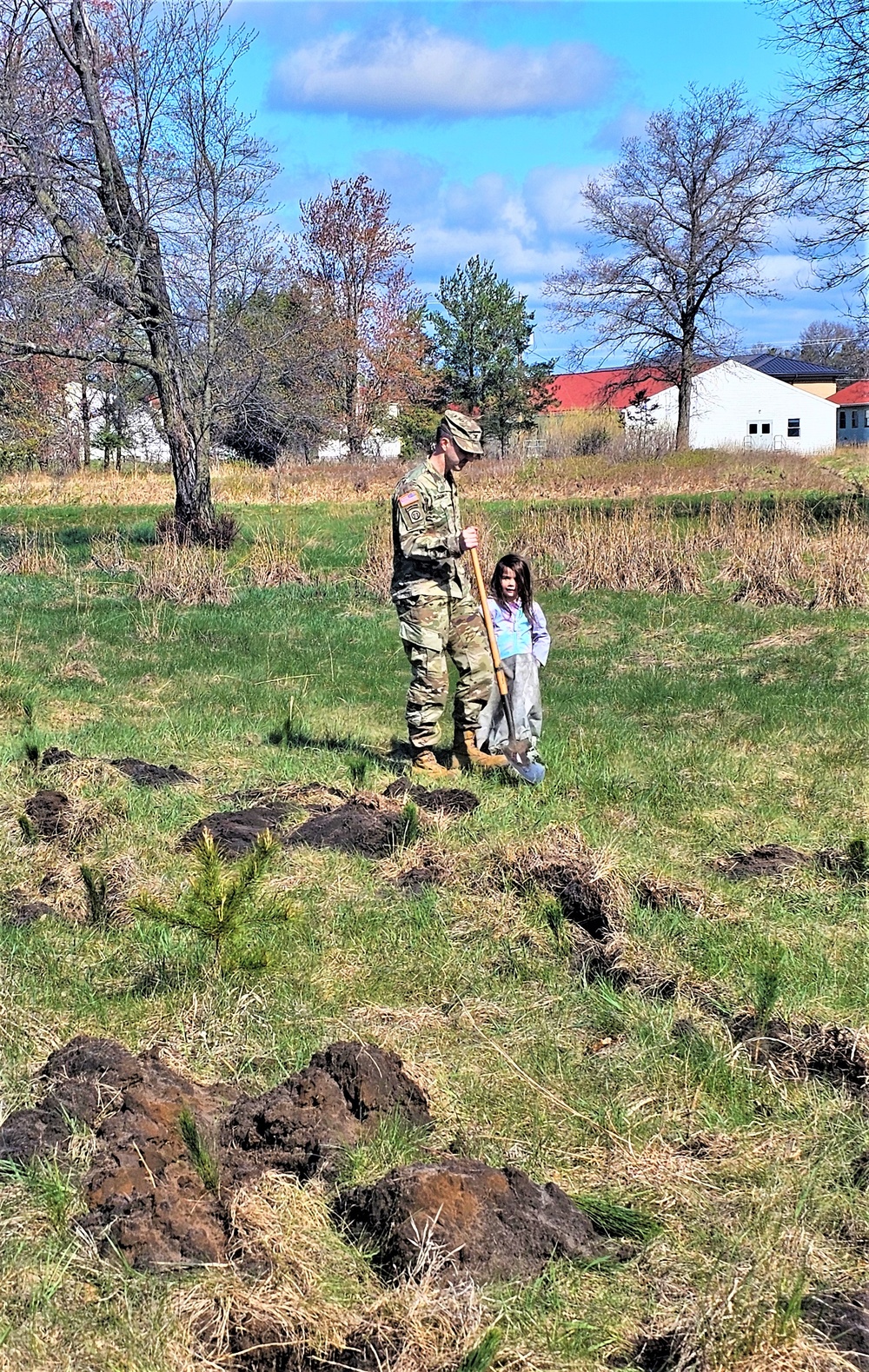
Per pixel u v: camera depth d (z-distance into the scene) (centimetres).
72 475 3869
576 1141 388
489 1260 316
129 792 725
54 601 1803
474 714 836
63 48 2303
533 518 2139
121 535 2600
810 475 3869
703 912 570
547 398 6812
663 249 5369
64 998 469
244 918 492
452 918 551
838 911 578
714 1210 348
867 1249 337
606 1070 427
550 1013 474
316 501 3350
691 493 3425
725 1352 285
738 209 5250
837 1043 437
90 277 2264
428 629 805
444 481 800
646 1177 363
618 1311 308
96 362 2433
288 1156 358
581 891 561
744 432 7844
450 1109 394
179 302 2425
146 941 517
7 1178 348
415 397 6234
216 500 3381
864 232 2339
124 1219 326
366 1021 455
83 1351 291
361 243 5806
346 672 1293
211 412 2466
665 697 1135
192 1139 337
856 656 1330
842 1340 295
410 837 634
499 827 675
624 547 1870
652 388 7862
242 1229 324
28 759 776
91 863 605
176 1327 296
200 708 1088
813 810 755
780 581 1702
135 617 1678
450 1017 464
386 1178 334
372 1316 296
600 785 784
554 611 1677
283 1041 436
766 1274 312
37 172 2280
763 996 446
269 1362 288
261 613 1738
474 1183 333
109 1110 372
